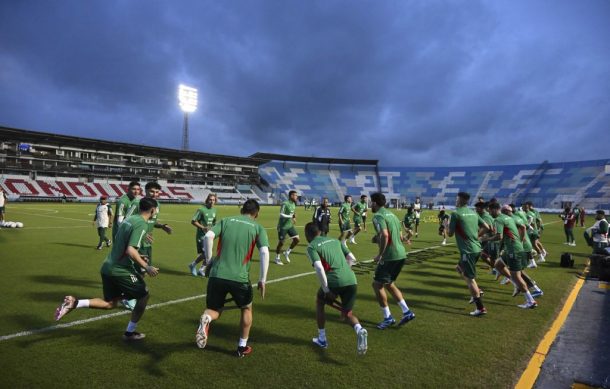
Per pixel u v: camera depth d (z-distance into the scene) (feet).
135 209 24.75
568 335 17.62
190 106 261.65
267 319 19.15
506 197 248.32
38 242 47.06
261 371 13.39
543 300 23.86
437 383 12.76
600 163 234.17
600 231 34.83
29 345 15.30
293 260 38.47
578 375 13.57
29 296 22.39
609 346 16.26
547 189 238.07
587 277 31.22
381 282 18.13
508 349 15.71
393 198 277.03
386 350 15.47
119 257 15.37
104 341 15.85
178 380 12.65
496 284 28.63
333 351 15.25
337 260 15.31
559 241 61.36
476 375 13.37
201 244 29.30
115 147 222.48
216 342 15.98
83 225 70.03
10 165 184.34
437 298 24.17
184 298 22.68
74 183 204.54
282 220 36.27
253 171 294.46
